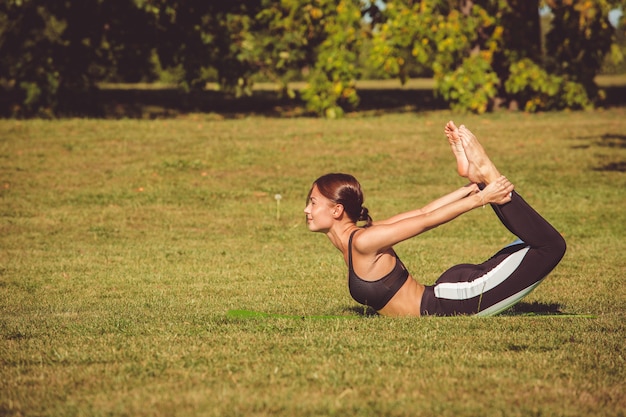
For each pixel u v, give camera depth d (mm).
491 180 5195
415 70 53844
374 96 30125
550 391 3877
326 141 17969
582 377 4129
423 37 22406
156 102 27203
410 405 3650
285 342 4844
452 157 16719
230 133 18734
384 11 22344
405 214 5465
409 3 22672
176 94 30359
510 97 25094
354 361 4395
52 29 25062
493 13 23484
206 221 12102
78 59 21438
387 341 4809
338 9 21938
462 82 22969
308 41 22781
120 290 7926
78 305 7113
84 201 13133
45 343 4969
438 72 23031
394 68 22359
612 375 4172
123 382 4051
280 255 9938
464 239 10844
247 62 22172
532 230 5223
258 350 4656
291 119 22078
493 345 4738
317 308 6680
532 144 17906
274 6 22141
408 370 4223
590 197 13508
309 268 9062
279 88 22500
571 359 4465
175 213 12555
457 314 5496
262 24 22359
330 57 22109
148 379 4105
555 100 24750
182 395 3807
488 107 25172
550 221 11898
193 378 4113
